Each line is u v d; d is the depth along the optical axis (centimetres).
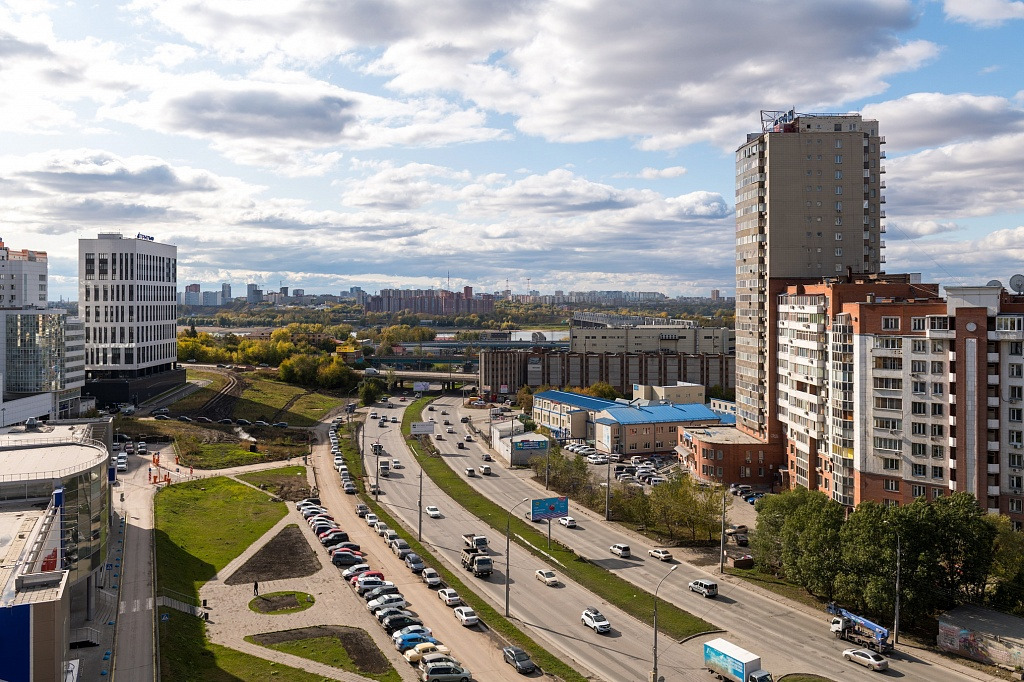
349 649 8550
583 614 9669
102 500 9144
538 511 13612
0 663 5422
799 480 15688
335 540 12675
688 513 12862
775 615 9944
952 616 9000
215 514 14238
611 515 14988
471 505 15812
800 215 17312
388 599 9875
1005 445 11450
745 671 7769
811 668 8375
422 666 7931
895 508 9750
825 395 14575
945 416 11962
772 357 17288
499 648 8750
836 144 17375
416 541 13062
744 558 11925
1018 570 9362
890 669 8356
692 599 10494
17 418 19200
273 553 12038
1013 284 12525
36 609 5516
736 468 17212
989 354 11544
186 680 7388
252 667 7925
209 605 9781
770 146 17288
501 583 11144
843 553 9706
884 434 12688
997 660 8406
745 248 18662
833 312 14250
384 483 17850
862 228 17488
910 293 14275
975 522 9412
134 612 8906
